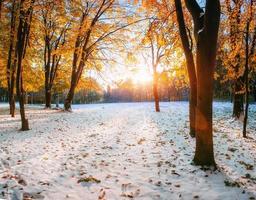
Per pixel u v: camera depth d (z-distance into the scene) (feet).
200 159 25.49
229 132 46.47
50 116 69.67
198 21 25.50
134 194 19.62
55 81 107.55
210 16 23.09
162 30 37.86
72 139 40.32
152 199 18.84
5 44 74.28
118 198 18.97
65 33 94.32
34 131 47.21
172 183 21.53
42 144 36.29
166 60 54.13
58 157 29.32
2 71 79.66
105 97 377.30
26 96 156.15
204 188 20.34
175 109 98.22
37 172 23.85
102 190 20.25
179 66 65.05
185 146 34.19
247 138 41.19
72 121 61.05
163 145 35.24
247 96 42.01
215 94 174.81
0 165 25.82
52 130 48.32
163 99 295.28
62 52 69.77
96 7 71.51
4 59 76.64
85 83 98.37
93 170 24.89
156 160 28.12
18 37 49.32
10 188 19.72
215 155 29.86
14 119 62.49
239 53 51.21
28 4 45.88
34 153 30.96
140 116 73.61
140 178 22.75
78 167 25.73
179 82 79.87
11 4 58.44
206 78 24.30
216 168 24.59
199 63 24.30
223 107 108.27
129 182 21.84
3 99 260.62
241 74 57.41
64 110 85.25
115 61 81.76
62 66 102.89
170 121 60.39
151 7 37.73
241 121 61.31
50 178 22.45
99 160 28.32
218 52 55.83
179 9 31.27
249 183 21.25
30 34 67.97
